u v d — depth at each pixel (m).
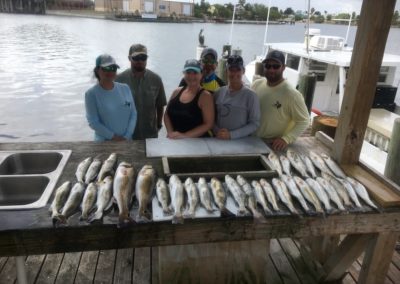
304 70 6.97
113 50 17.84
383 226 2.05
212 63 3.52
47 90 10.68
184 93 3.00
